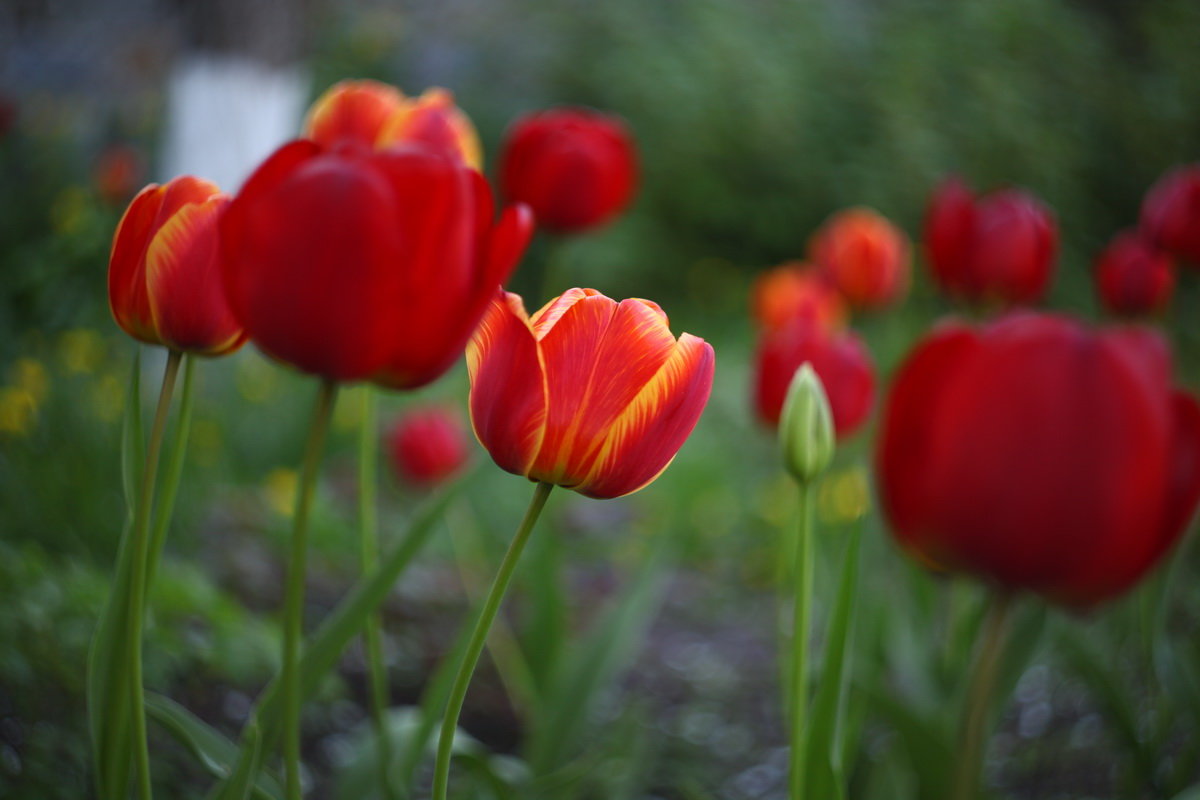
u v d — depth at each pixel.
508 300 0.60
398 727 0.87
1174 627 1.48
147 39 4.47
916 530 0.54
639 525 2.46
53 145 3.37
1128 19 5.05
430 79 4.61
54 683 1.03
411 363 0.58
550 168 1.06
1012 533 0.52
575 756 1.39
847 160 4.48
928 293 3.58
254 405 2.46
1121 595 0.53
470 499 2.21
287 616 0.60
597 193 1.08
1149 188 4.73
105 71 4.52
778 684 1.76
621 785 1.13
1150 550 0.52
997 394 0.52
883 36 4.70
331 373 0.58
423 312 0.57
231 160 2.66
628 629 1.03
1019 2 4.67
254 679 1.31
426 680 1.59
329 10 4.44
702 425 2.91
